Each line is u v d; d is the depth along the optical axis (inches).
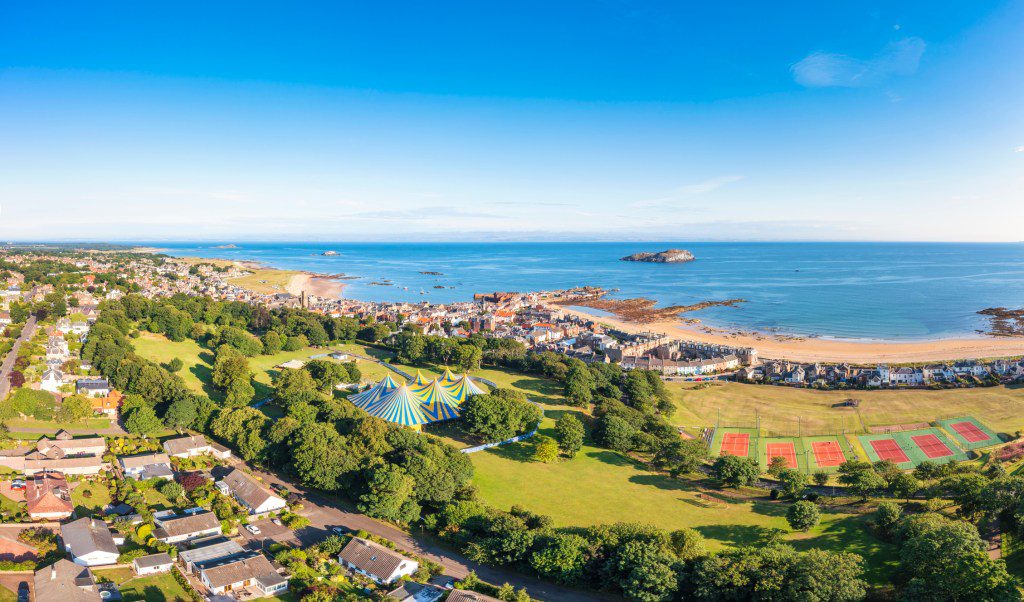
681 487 6392.7
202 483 5654.5
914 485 5703.7
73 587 3818.9
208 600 4042.8
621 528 4785.9
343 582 4379.9
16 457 5703.7
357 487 5654.5
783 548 4493.1
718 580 4065.0
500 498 5925.2
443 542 5103.3
